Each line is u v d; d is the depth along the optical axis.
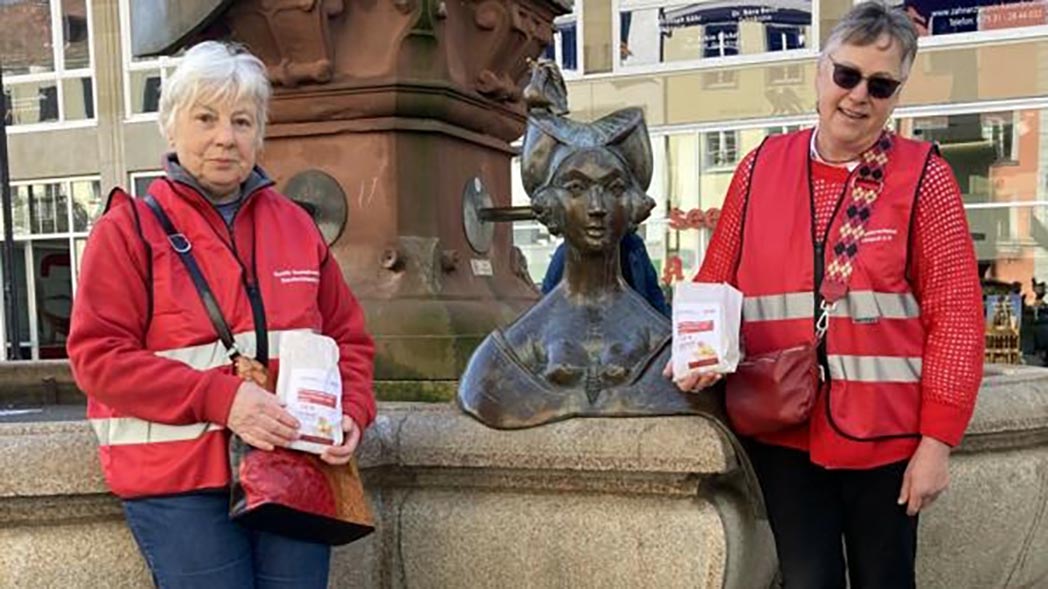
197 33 3.99
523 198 12.87
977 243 14.38
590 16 15.67
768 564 2.93
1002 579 3.35
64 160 18.27
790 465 2.46
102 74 17.78
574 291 2.94
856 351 2.34
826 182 2.42
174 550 2.19
